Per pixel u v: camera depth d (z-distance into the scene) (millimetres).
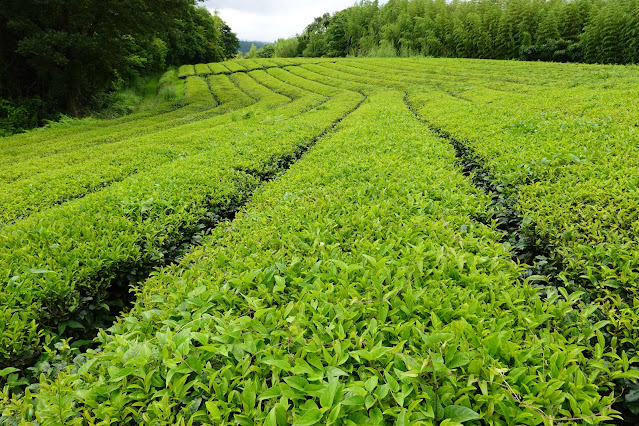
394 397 1880
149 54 50000
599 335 2340
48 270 3859
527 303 2809
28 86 28094
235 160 9031
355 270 3168
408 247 3494
